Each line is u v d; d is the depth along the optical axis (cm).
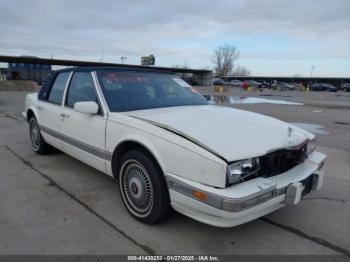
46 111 454
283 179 262
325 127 926
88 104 330
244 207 228
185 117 308
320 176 297
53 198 352
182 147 249
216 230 290
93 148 350
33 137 526
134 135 289
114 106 338
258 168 251
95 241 268
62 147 425
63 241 266
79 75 398
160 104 368
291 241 278
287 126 328
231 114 339
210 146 242
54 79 468
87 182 401
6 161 485
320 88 5594
